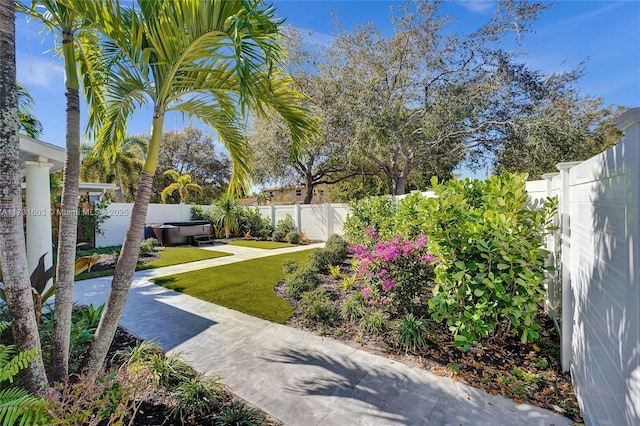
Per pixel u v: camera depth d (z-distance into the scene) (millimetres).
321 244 12156
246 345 3332
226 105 3133
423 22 10469
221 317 4156
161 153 22109
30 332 1882
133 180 16312
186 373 2625
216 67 2604
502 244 2861
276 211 14539
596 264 1940
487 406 2293
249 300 4883
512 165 10734
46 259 4773
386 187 17812
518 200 3166
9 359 1890
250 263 8016
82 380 1871
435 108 10391
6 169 1795
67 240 2348
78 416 1565
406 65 10820
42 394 1797
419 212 3465
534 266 2900
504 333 3186
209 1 2057
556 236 3357
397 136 10297
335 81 11258
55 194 9336
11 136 1811
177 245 11906
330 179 18562
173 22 2143
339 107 10836
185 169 23812
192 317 4156
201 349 3244
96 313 3768
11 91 1810
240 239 14000
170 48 2289
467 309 2939
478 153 11766
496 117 10477
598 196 1903
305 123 3295
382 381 2633
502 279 2863
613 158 1607
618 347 1544
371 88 10148
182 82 2621
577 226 2439
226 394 2463
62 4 2211
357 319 3908
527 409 2252
